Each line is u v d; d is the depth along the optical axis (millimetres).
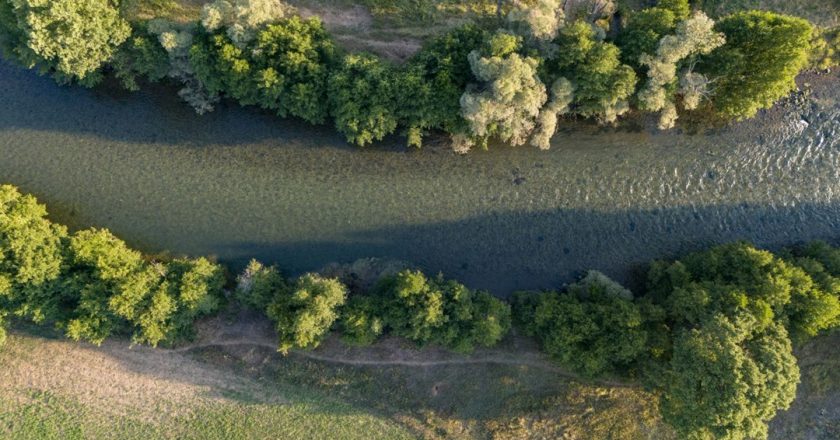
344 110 50844
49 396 53594
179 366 54156
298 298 48781
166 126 57188
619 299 49812
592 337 49062
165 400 54000
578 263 57312
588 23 51406
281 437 53750
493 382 54000
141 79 56688
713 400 43969
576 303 50625
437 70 49469
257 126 57281
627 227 57531
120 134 57062
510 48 47719
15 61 55438
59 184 56438
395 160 57500
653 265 54312
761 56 49406
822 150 57906
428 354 54031
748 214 57562
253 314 54031
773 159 57844
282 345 50312
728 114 55062
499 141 57281
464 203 57500
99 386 53906
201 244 56438
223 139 57281
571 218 57500
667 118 52469
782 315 47625
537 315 50094
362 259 56625
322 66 50094
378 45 55062
